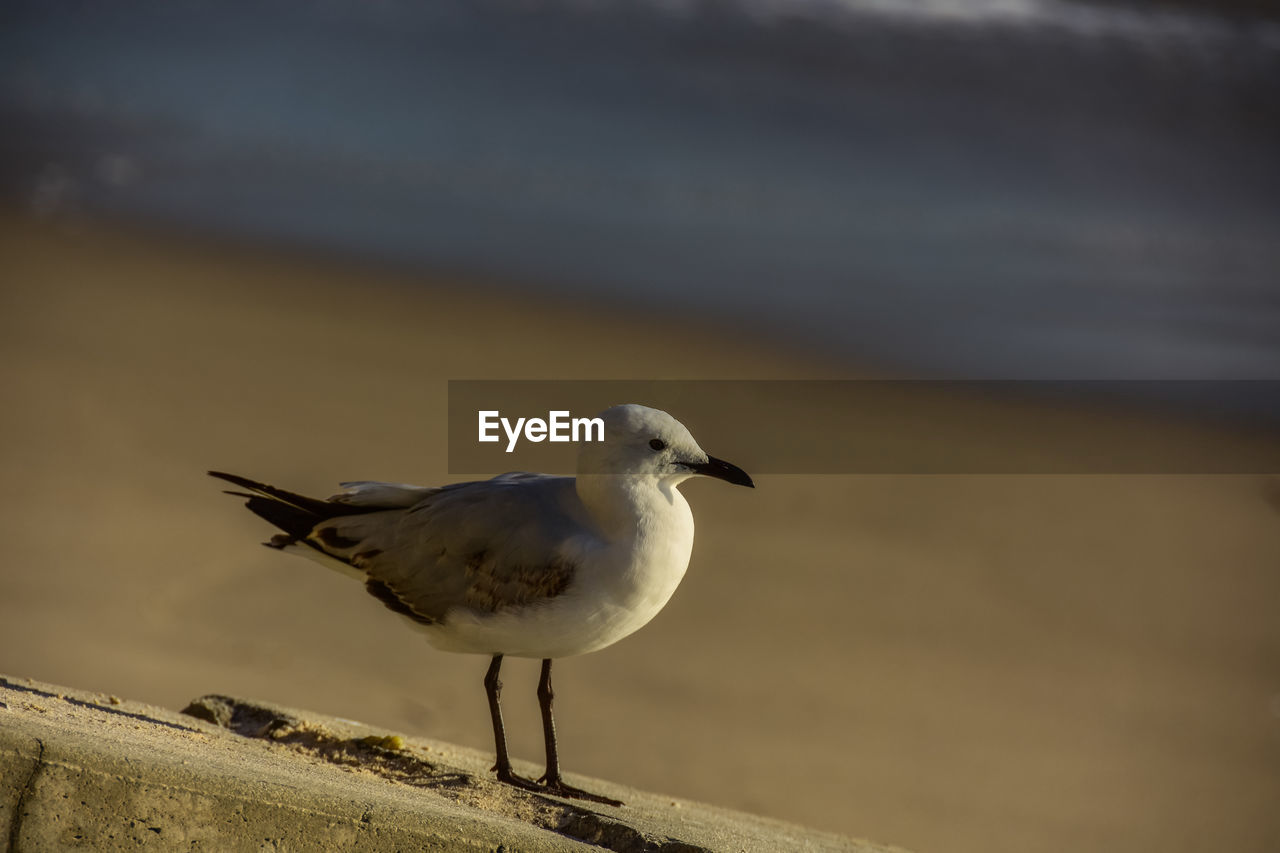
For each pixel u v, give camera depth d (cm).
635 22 3525
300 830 461
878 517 1494
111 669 974
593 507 661
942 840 924
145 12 3612
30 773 436
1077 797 1015
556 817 577
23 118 2938
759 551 1383
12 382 1506
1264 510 1619
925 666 1188
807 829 739
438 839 476
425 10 3459
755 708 1085
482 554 669
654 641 1189
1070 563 1435
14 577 1091
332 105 3166
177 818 448
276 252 2278
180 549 1188
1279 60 3684
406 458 1441
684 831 585
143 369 1617
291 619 1109
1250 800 1031
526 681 1095
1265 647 1291
